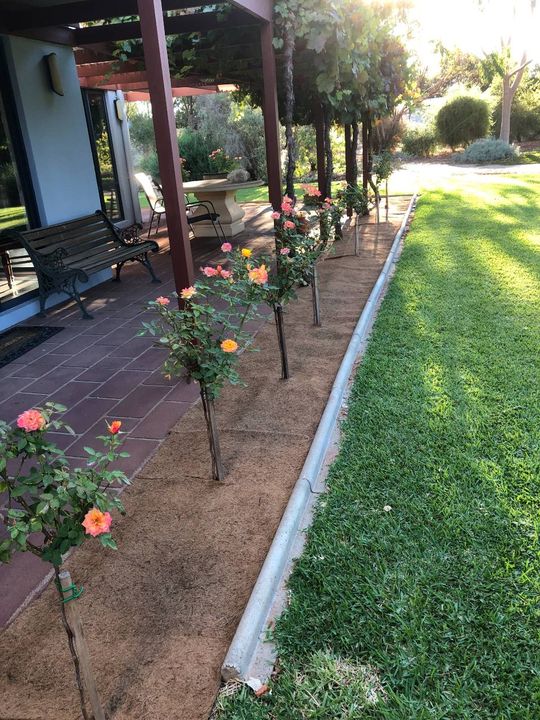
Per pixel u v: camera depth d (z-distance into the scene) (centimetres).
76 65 732
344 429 312
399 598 198
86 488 147
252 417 333
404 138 2252
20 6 530
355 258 716
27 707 171
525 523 229
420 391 347
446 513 238
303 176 1609
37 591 216
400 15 749
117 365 429
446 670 172
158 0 320
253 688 173
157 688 174
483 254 682
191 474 283
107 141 1022
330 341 446
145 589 212
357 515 242
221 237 938
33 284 604
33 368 433
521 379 354
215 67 737
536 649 177
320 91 603
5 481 152
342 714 163
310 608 198
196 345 267
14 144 585
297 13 502
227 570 220
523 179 1465
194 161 1507
